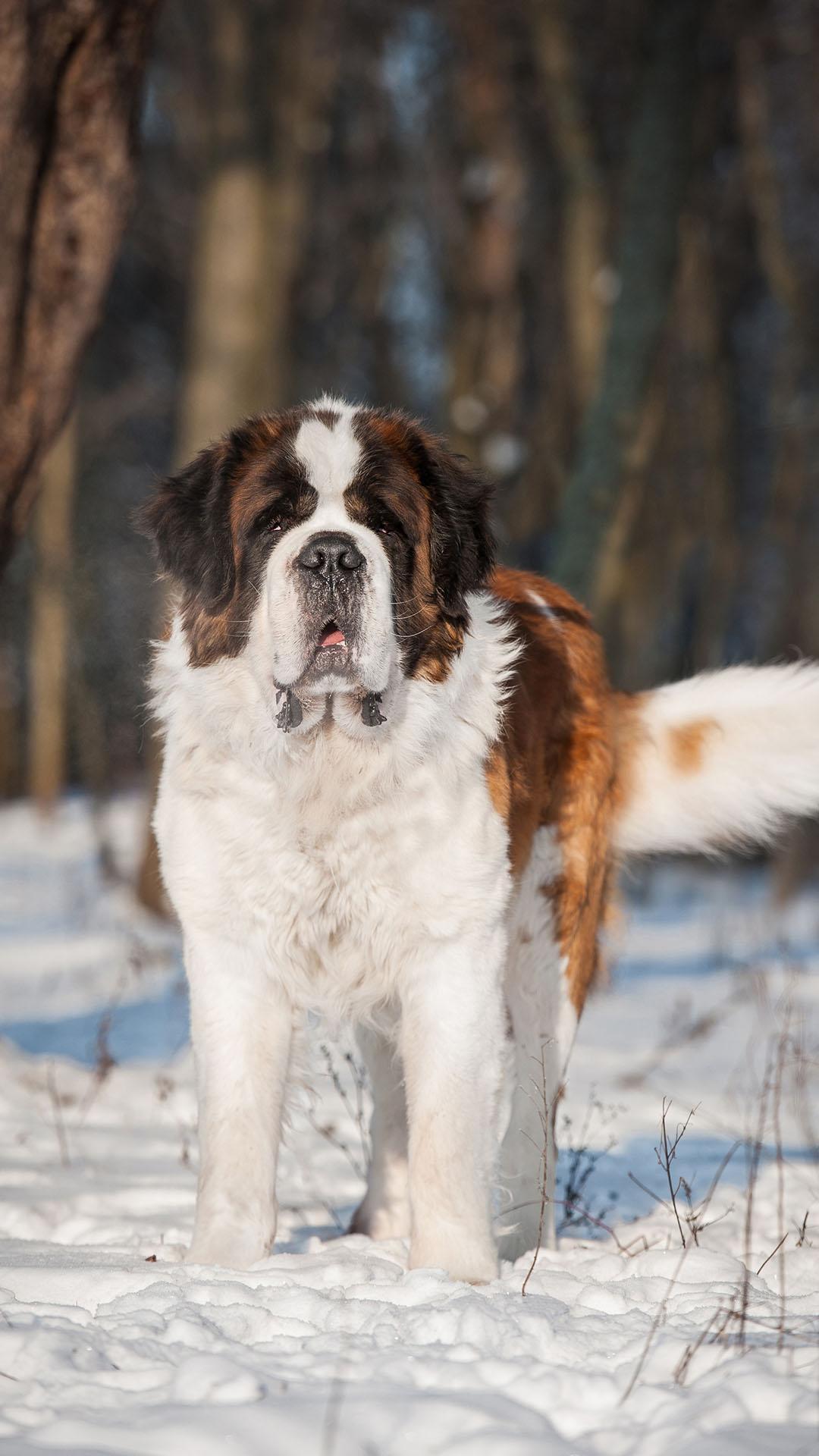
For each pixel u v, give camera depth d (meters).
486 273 35.16
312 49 29.78
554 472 35.84
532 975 8.66
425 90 37.94
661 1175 9.90
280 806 7.23
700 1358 5.23
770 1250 7.64
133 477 46.69
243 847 7.30
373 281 42.62
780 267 34.00
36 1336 5.20
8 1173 9.24
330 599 7.05
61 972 19.86
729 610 43.56
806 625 34.91
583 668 9.38
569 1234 8.70
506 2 32.53
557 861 8.81
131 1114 11.53
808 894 32.78
